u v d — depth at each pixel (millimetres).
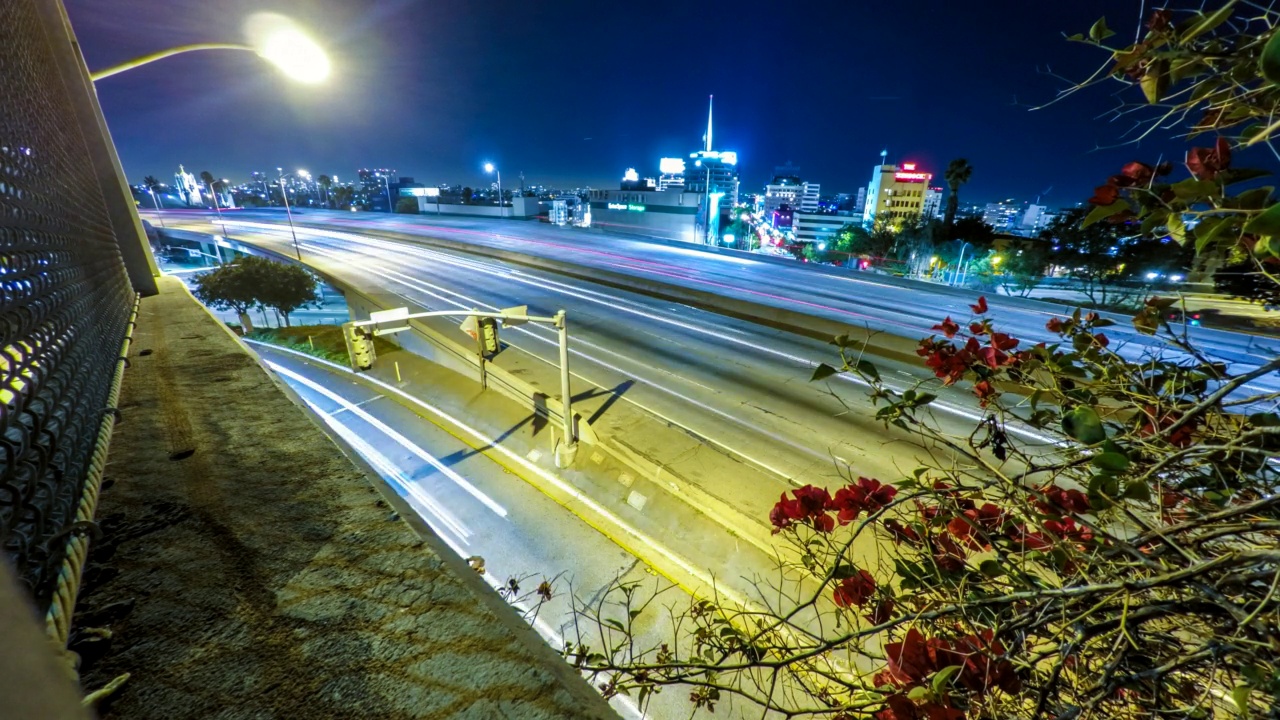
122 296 3621
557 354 17188
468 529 11195
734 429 12039
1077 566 1407
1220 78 1142
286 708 877
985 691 1361
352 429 16062
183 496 1413
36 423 1168
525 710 899
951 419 11180
